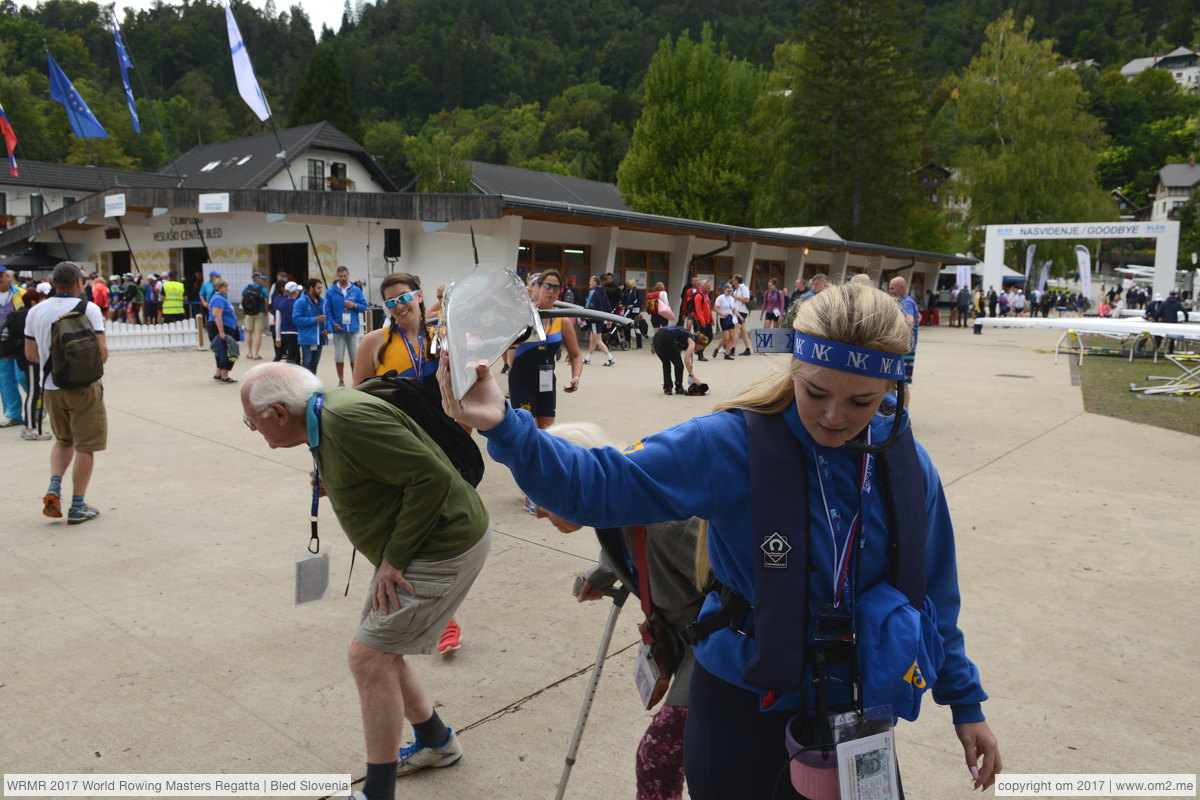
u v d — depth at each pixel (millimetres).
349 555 4945
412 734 3045
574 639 3830
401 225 19828
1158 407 11219
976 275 48938
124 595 4254
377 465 2227
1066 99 46719
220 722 3064
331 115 69062
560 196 49781
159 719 3076
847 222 44906
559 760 2871
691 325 16094
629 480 1417
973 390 12922
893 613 1423
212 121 90625
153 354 16438
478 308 1343
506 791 2693
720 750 1541
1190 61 145625
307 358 12164
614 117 113188
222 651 3646
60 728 3000
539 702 3264
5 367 8711
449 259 19172
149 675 3412
